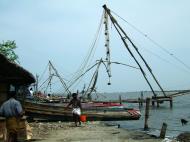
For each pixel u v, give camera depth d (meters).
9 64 14.34
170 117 42.25
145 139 16.44
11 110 11.08
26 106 25.91
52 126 22.08
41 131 19.06
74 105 22.75
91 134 17.97
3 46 29.52
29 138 14.87
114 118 30.38
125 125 28.77
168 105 75.81
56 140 15.51
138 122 33.12
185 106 70.12
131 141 15.56
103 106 34.19
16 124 11.10
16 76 15.38
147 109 24.33
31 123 24.34
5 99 15.46
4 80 15.41
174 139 16.81
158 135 18.80
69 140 15.56
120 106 35.03
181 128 28.59
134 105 80.06
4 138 11.66
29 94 30.67
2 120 11.67
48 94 51.69
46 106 26.78
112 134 18.20
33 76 15.60
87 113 29.17
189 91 50.97
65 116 27.12
